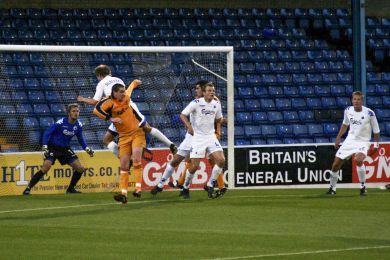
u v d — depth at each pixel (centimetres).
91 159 3756
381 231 2489
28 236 2389
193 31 5584
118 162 3800
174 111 4112
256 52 5531
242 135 4872
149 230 2503
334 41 5872
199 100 3309
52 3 5509
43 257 2061
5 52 4912
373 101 5406
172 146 3322
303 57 5575
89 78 3988
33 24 5331
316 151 4034
